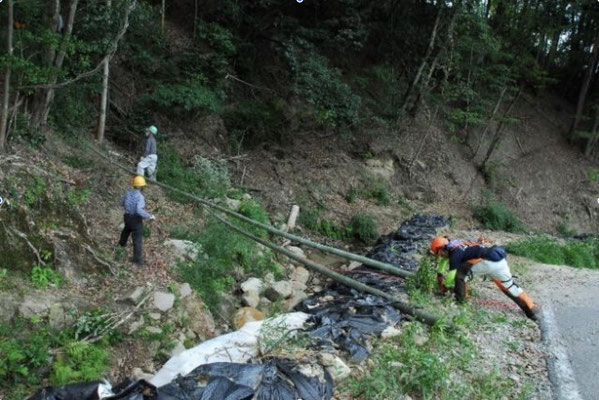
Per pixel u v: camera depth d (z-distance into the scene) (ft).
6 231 21.89
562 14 69.72
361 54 63.46
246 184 48.70
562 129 78.84
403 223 48.83
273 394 14.44
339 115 49.47
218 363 15.56
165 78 47.32
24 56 30.42
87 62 32.24
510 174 70.08
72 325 20.42
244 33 54.95
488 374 17.39
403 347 18.85
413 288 25.26
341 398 15.46
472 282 28.50
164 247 29.91
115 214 31.68
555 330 21.68
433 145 65.00
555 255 43.39
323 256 42.57
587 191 73.20
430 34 60.08
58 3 30.66
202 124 49.16
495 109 64.85
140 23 45.55
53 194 25.25
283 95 55.26
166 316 23.43
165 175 40.40
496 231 57.41
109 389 15.08
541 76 73.10
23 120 30.71
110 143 41.96
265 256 35.99
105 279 24.36
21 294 20.44
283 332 18.71
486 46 57.72
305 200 50.98
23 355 17.84
